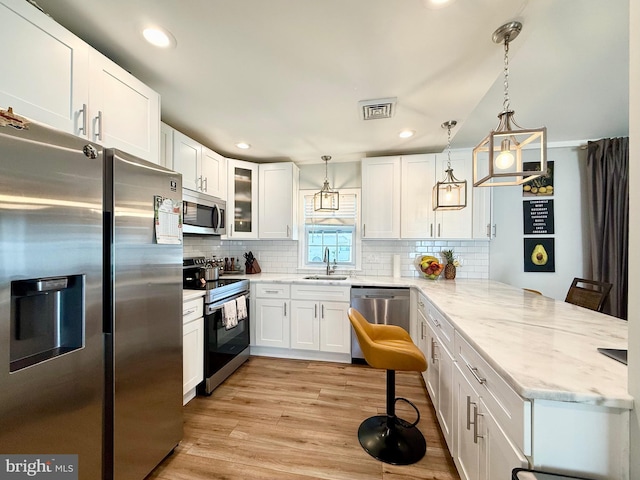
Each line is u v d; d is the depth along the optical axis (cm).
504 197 325
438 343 182
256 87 187
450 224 303
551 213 315
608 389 74
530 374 82
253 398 221
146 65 163
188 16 126
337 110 219
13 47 102
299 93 194
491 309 166
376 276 342
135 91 159
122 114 150
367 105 210
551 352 99
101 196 117
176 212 161
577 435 74
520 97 216
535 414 75
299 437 176
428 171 307
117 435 124
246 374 264
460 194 241
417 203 309
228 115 229
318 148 314
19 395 91
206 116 232
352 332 288
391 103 206
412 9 121
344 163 362
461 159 300
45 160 96
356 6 120
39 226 95
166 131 221
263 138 282
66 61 121
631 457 70
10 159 87
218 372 238
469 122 258
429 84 182
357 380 252
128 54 153
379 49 148
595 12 134
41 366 97
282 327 302
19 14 104
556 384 76
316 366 282
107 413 122
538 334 120
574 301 204
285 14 125
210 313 228
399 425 179
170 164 225
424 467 153
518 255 322
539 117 250
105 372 121
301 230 367
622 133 284
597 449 73
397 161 313
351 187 360
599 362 91
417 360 153
